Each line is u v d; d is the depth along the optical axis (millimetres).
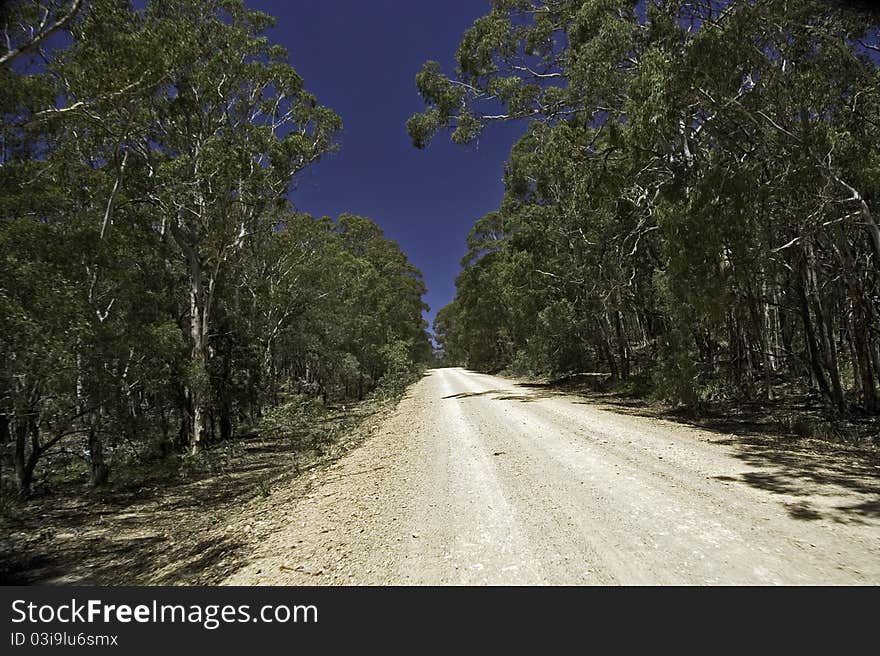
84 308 8953
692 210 9094
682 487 5262
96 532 7023
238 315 18484
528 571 3465
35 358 7621
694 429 9211
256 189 15883
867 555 3334
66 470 12258
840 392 10023
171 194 13203
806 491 4836
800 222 9312
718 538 3781
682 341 11945
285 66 16047
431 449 8969
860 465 5871
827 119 9031
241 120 15781
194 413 14352
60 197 10109
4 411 8172
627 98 10117
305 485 7875
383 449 9789
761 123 8820
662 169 11766
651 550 3645
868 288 10633
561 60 12812
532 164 17234
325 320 25281
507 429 10586
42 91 8305
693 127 10773
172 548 5711
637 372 20141
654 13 9352
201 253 15844
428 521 4801
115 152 10977
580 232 17516
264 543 4949
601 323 21609
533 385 25391
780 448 7027
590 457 7121
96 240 9844
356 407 24578
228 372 17406
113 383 9828
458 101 13906
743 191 8578
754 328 13461
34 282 7918
